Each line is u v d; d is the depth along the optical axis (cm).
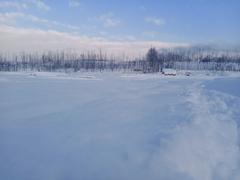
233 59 9306
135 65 8694
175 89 2608
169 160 593
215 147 661
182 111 1148
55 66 8031
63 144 767
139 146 716
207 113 1046
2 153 695
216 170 548
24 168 602
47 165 618
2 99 1778
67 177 557
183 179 514
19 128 962
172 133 780
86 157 659
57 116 1188
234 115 980
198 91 2077
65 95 2061
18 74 5866
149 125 948
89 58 8406
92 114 1230
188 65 9094
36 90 2439
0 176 562
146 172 556
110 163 616
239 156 611
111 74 7088
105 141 784
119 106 1467
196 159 594
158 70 8300
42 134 877
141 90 2550
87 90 2523
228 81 2897
